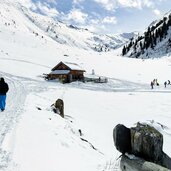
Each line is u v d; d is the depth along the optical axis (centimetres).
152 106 3931
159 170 520
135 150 593
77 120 2373
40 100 2589
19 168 861
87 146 1460
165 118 3084
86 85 6588
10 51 10500
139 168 555
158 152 572
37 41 15538
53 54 11719
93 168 1041
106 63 11338
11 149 998
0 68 7119
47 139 1252
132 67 10831
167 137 2111
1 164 855
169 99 4691
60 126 1628
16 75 6494
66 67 7200
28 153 1010
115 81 7744
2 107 1672
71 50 14825
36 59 9875
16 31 17462
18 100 2227
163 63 12175
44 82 5888
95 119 2691
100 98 4438
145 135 573
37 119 1600
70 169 984
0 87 1661
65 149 1209
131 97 4847
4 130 1222
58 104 2258
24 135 1209
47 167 938
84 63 10750
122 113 3266
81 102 3712
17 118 1501
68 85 6041
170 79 8912
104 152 1538
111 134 2130
